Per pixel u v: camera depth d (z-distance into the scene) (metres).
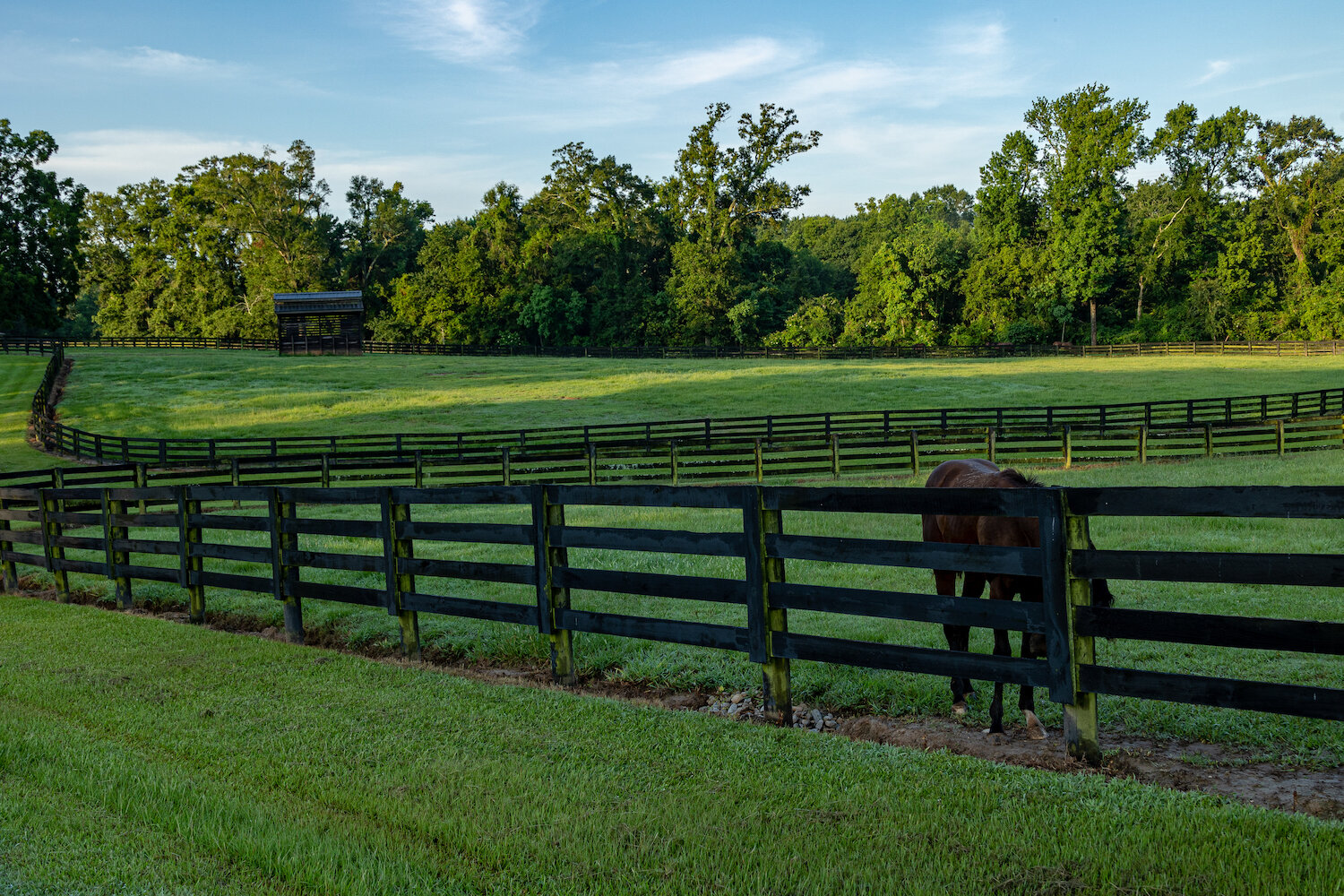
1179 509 3.74
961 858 3.10
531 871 3.15
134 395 45.44
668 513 14.64
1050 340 76.12
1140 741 4.55
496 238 88.19
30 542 10.30
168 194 92.00
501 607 6.13
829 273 104.56
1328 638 3.42
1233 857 3.01
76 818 3.69
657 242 94.06
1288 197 75.06
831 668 5.87
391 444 28.86
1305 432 24.11
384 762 4.28
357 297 68.69
